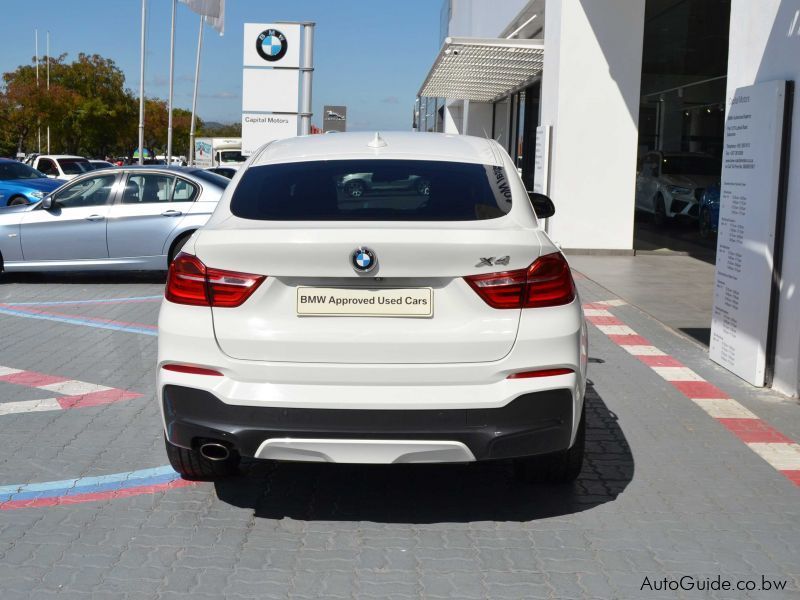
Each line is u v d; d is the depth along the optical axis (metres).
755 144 6.71
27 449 5.30
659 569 3.79
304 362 3.78
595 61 15.29
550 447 3.90
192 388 3.86
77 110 60.28
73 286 12.16
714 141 20.44
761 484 4.81
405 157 4.79
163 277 13.20
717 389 6.74
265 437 3.80
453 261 3.74
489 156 4.92
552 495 4.62
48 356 7.77
